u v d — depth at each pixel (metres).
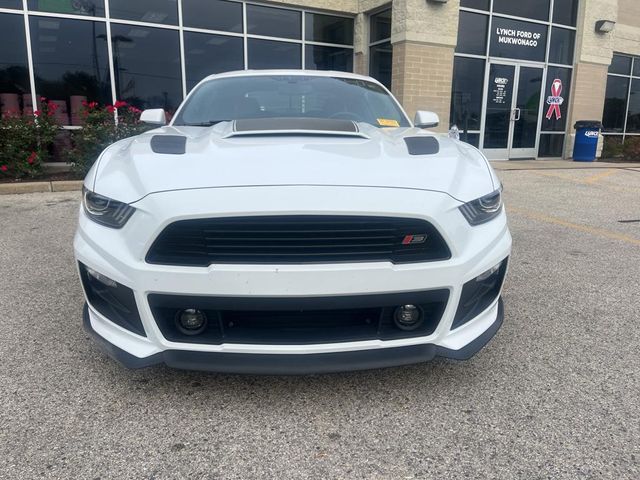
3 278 3.94
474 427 2.15
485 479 1.86
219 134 2.72
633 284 3.98
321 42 11.78
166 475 1.86
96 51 9.70
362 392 2.41
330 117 3.51
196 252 2.08
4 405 2.27
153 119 3.57
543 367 2.67
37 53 9.34
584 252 4.88
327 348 2.14
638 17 15.39
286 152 2.36
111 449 2.00
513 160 13.42
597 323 3.25
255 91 3.73
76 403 2.29
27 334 2.98
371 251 2.11
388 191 2.14
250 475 1.87
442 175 2.31
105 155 2.62
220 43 10.70
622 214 6.70
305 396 2.37
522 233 5.63
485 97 12.62
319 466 1.92
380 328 2.19
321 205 2.04
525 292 3.79
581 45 13.56
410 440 2.07
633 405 2.33
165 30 10.15
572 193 8.35
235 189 2.08
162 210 2.06
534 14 12.89
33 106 9.44
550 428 2.15
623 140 15.29
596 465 1.93
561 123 14.12
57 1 9.30
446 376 2.56
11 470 1.87
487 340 2.38
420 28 10.48
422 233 2.15
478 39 12.27
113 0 9.66
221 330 2.14
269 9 11.06
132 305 2.15
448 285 2.17
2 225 5.67
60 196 7.44
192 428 2.13
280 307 2.07
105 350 2.28
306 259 2.07
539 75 13.39
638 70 15.98
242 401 2.33
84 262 2.26
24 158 8.25
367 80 4.16
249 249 2.07
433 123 3.66
